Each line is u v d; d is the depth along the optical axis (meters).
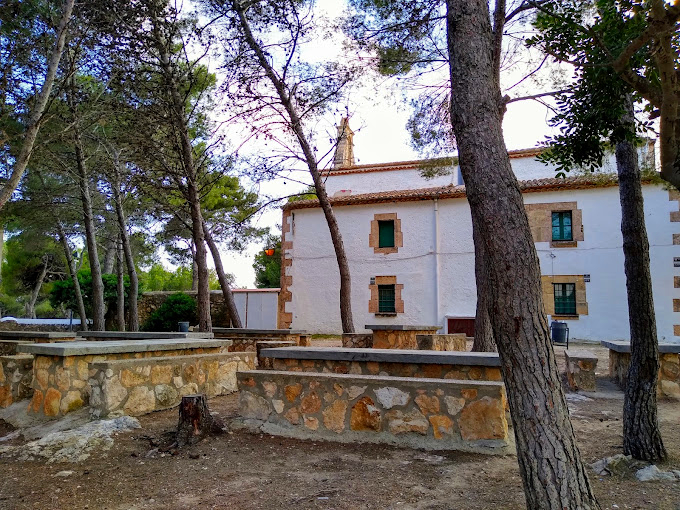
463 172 2.81
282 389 4.96
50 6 9.16
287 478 3.71
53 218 15.16
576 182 16.55
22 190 13.64
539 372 2.49
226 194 21.42
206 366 6.68
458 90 2.89
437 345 10.34
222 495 3.41
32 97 9.18
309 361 6.05
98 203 15.70
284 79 11.52
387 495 3.35
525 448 2.47
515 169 19.98
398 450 4.34
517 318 2.53
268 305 20.34
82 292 20.33
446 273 18.16
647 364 3.99
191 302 20.36
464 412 4.34
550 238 17.03
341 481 3.63
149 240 18.73
